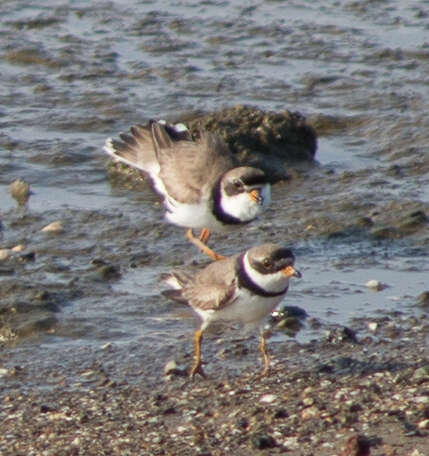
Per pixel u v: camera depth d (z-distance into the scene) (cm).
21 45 2262
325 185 1716
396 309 1316
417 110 1945
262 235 1551
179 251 1507
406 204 1619
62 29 2358
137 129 1584
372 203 1633
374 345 1217
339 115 1950
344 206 1628
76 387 1136
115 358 1204
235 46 2255
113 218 1608
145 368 1179
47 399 1107
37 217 1611
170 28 2348
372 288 1377
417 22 2330
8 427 1045
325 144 1870
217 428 1022
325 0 2477
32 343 1247
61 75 2134
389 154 1823
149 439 1005
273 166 1756
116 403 1094
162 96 2034
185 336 1256
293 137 1806
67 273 1431
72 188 1723
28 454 987
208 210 1431
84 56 2217
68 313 1316
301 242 1528
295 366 1169
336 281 1401
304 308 1320
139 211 1636
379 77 2083
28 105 2012
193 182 1438
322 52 2205
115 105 1998
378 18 2361
